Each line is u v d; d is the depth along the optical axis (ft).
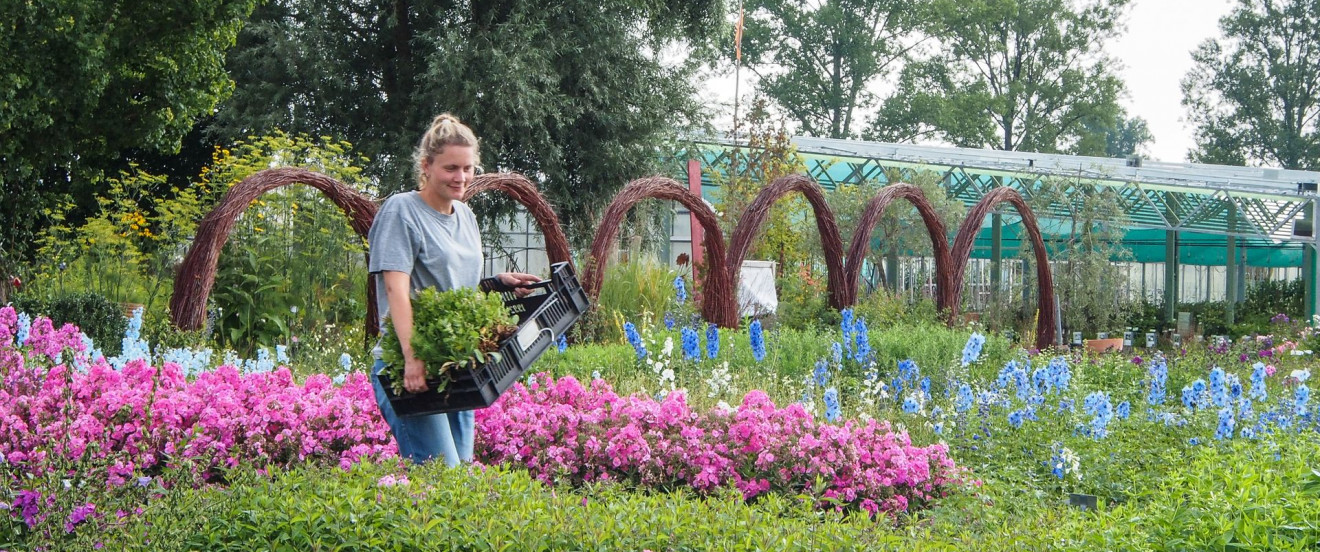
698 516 11.43
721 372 24.31
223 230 26.55
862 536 11.51
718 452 16.25
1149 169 79.15
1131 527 12.37
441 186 12.47
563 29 66.23
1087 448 19.97
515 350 12.55
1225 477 13.87
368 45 67.77
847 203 67.05
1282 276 95.61
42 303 28.60
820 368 25.36
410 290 12.50
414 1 66.59
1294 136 140.56
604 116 67.72
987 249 81.76
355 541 10.46
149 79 47.85
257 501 11.07
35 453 12.64
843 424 18.98
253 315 32.30
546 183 67.92
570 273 14.03
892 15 126.00
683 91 72.33
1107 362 32.24
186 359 21.01
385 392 12.31
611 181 69.26
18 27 42.45
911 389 24.99
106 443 14.07
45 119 43.57
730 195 60.39
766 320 45.91
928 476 16.40
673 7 71.51
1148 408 22.91
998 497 16.74
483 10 66.74
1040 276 53.16
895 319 43.11
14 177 46.34
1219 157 143.84
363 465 12.00
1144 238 87.35
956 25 128.67
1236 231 73.77
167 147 50.29
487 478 12.04
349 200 29.55
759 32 126.11
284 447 15.24
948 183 76.28
